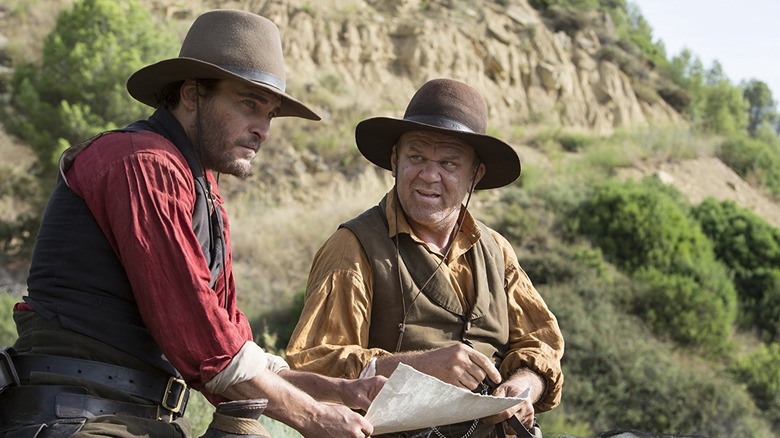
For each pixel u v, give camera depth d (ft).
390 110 96.07
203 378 7.95
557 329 12.14
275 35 9.04
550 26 124.57
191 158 8.64
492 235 12.46
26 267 61.67
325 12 105.70
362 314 10.96
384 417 8.80
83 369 7.97
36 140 66.54
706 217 76.64
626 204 70.49
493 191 77.46
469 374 10.17
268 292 61.41
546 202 74.64
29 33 86.74
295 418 8.27
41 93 70.49
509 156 11.73
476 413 9.24
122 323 8.14
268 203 76.79
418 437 10.78
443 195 11.41
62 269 8.13
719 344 57.57
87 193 8.11
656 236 68.23
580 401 45.85
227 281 9.06
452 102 11.55
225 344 7.98
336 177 81.35
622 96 119.96
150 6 97.96
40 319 8.14
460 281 11.68
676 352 55.72
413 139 11.50
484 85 108.37
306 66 98.99
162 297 7.89
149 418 8.20
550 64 115.65
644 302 59.52
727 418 47.09
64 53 70.64
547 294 57.31
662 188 83.15
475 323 11.50
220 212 9.04
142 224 7.93
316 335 10.78
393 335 11.14
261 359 8.17
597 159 93.04
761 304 69.51
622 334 53.57
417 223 11.53
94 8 71.31
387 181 83.56
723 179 98.89
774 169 105.70
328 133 86.48
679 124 124.77
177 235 8.00
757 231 75.66
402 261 11.27
